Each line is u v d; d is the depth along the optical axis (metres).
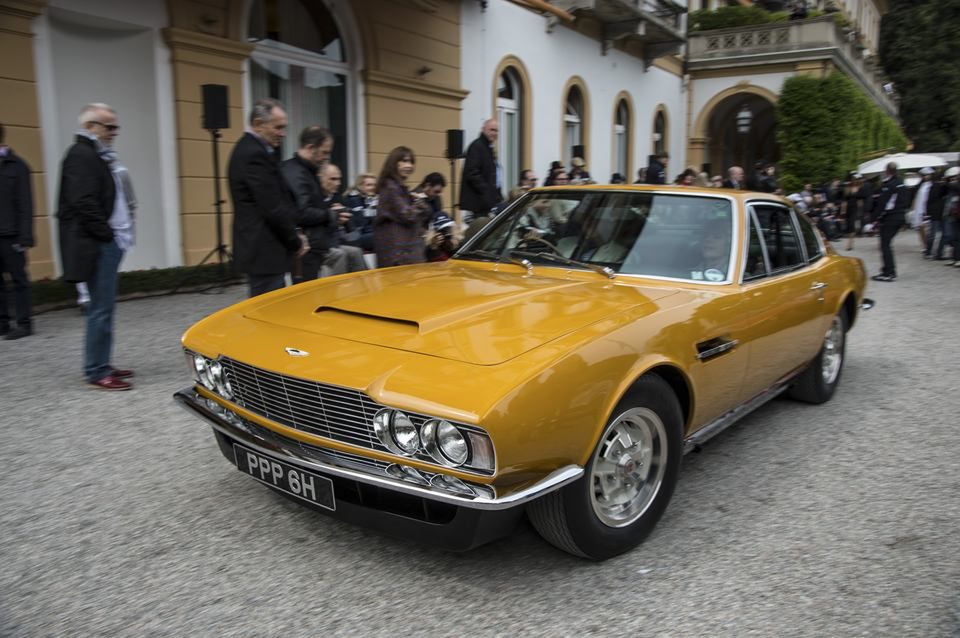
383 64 12.05
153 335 6.53
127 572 2.78
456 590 2.66
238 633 2.40
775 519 3.28
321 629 2.42
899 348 6.95
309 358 2.66
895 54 45.00
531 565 2.84
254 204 4.86
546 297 3.20
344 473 2.49
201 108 9.12
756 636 2.39
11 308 7.25
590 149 19.48
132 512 3.27
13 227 6.12
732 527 3.20
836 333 5.12
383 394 2.38
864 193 18.72
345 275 3.96
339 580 2.73
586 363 2.54
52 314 7.33
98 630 2.41
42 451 3.95
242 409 2.92
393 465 2.44
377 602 2.58
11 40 7.21
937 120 43.34
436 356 2.54
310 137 5.75
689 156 26.62
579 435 2.51
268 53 10.36
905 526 3.22
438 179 7.24
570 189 4.37
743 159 32.69
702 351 3.18
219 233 9.04
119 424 4.37
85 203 4.62
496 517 2.48
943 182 14.80
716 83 25.77
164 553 2.92
